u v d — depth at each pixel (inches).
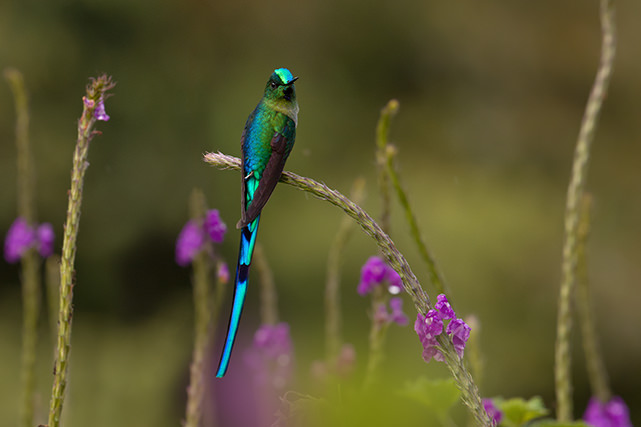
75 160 93.4
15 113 647.1
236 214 663.1
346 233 174.4
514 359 596.7
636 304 712.4
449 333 75.6
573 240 137.9
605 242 781.3
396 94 940.0
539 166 904.3
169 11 788.0
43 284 528.4
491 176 839.1
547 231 725.9
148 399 504.4
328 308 173.2
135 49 748.6
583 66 986.7
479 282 647.1
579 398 583.2
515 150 909.8
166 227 681.0
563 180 888.9
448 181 778.2
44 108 668.7
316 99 873.5
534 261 679.7
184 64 783.7
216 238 132.6
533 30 994.7
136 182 682.2
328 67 917.8
